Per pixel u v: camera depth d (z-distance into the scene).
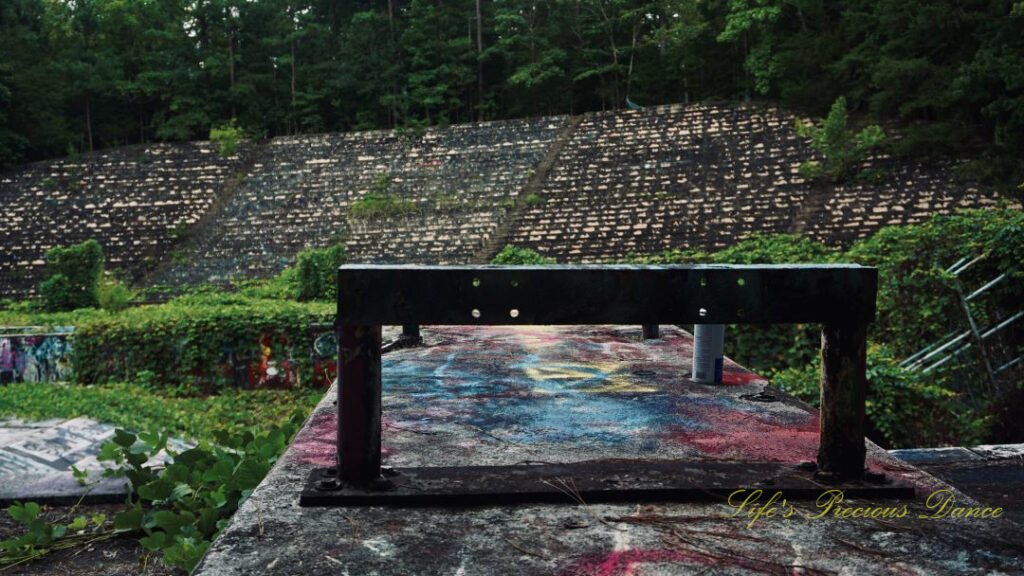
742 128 34.19
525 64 50.06
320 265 22.89
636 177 32.16
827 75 33.59
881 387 7.41
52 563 3.11
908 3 29.06
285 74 52.84
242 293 24.72
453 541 1.52
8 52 46.38
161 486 3.12
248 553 1.45
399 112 50.78
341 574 1.36
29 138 44.34
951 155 28.41
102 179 37.41
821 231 25.03
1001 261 9.72
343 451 1.80
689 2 46.34
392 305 1.75
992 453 3.81
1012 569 1.38
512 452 2.17
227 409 11.48
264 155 39.53
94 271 24.12
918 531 1.57
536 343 4.57
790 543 1.51
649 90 47.62
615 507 1.73
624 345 4.51
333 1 58.22
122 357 13.22
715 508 1.72
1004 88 27.00
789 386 7.35
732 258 12.87
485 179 34.47
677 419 2.60
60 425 8.98
